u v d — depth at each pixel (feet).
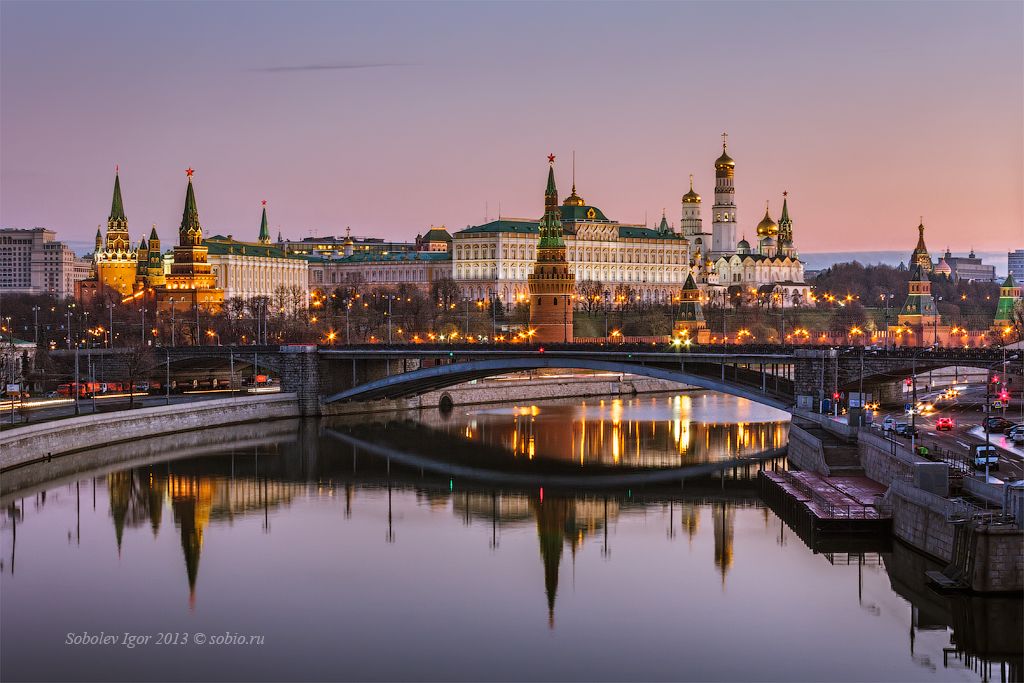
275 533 609.83
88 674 430.20
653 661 437.17
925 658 433.48
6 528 614.34
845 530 542.98
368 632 467.11
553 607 493.36
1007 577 442.09
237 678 425.69
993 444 629.10
